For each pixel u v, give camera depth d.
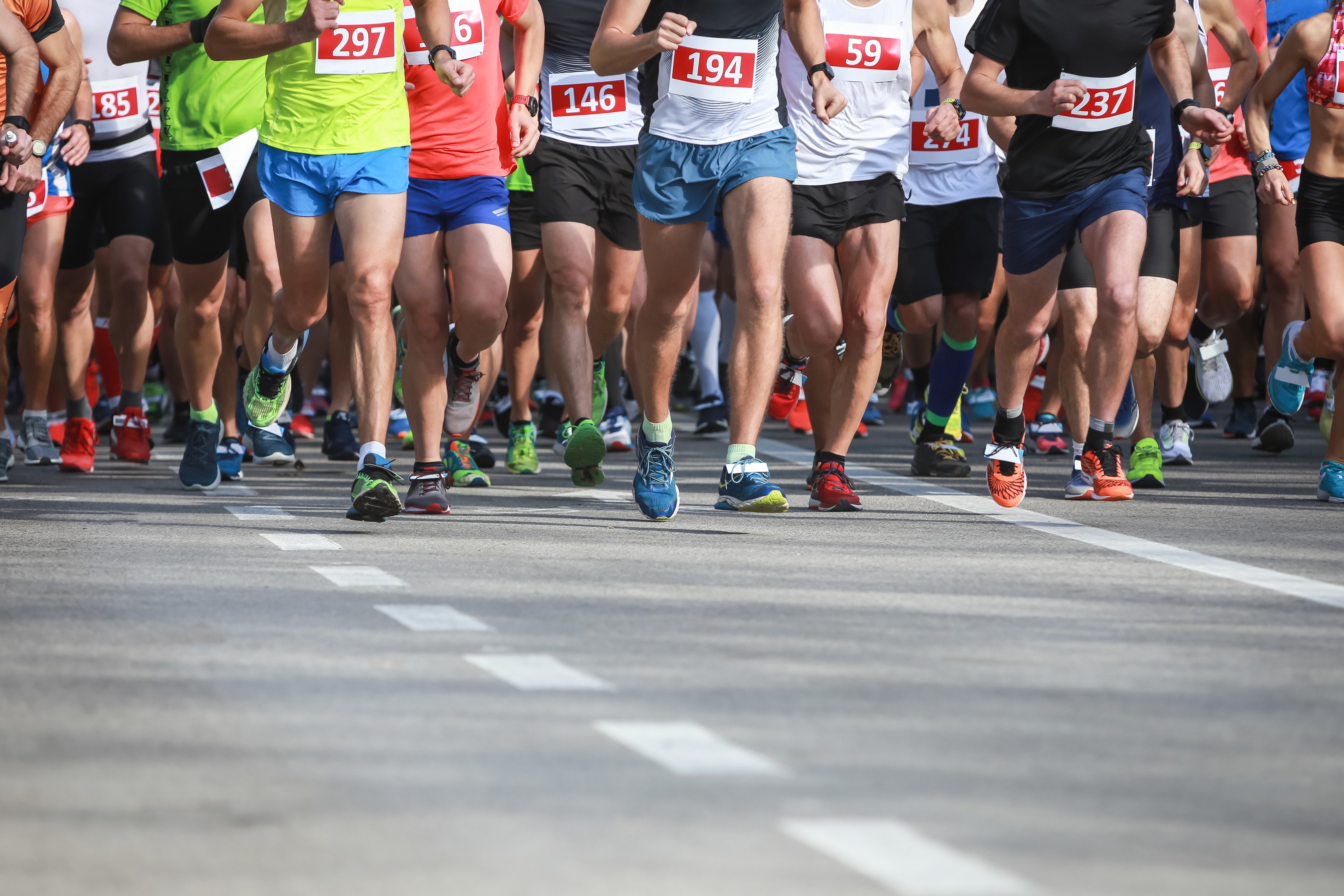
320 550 20.67
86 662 13.73
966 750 11.14
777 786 10.21
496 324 25.06
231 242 28.89
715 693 12.75
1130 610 16.91
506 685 12.95
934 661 14.13
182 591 17.36
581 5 30.33
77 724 11.69
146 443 34.91
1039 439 38.81
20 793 10.05
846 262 26.19
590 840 9.15
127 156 32.97
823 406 27.06
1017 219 26.25
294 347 27.22
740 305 23.45
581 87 30.50
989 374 50.91
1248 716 12.31
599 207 31.03
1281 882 8.66
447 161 24.56
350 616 15.90
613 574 18.83
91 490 28.70
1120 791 10.27
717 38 22.67
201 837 9.23
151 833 9.29
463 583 18.02
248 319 28.80
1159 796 10.17
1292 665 14.23
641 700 12.48
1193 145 27.52
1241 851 9.16
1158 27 25.86
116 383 42.97
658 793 10.05
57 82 26.00
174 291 40.19
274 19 23.61
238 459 31.30
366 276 22.86
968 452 39.47
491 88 24.84
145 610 16.20
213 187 27.92
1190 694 13.03
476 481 29.70
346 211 23.02
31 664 13.66
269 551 20.55
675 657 14.08
